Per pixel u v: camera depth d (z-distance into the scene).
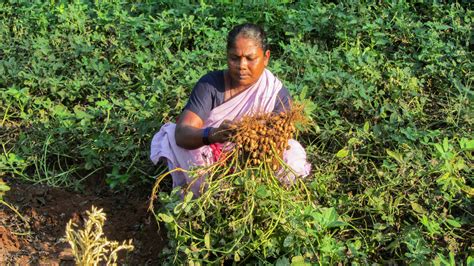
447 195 2.55
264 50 2.31
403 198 2.61
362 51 3.59
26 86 3.31
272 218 2.18
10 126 3.10
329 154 2.86
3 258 2.42
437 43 3.44
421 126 3.06
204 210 2.23
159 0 4.00
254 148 2.18
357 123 3.10
